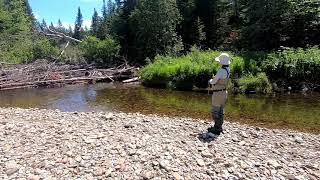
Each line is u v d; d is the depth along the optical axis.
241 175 8.25
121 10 47.31
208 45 48.78
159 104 20.41
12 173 7.96
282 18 36.12
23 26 50.97
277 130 13.16
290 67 27.34
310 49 30.41
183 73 27.55
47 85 28.61
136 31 43.38
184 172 8.23
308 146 11.16
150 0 40.91
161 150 9.34
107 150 9.26
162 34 41.16
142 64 40.75
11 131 11.27
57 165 8.38
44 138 10.38
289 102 21.06
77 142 9.90
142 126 12.09
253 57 30.28
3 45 38.34
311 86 26.62
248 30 38.50
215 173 8.30
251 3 39.41
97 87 28.30
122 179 7.80
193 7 47.84
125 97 23.16
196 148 9.78
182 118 15.38
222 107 11.16
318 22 34.44
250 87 25.16
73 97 23.09
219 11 49.59
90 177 7.83
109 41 39.16
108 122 12.75
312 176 8.58
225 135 11.36
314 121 15.99
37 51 36.66
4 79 27.62
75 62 36.66
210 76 26.88
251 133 12.02
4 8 53.34
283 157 9.85
